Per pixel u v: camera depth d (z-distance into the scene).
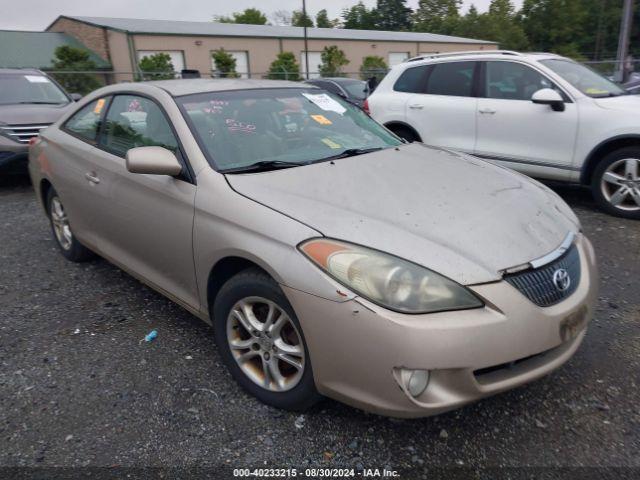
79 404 2.77
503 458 2.35
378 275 2.17
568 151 5.75
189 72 9.41
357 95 13.75
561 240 2.61
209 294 2.91
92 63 26.22
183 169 3.00
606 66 15.91
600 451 2.36
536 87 6.02
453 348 2.10
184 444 2.47
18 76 8.92
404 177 2.95
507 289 2.23
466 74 6.62
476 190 2.85
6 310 3.85
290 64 30.20
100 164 3.69
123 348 3.29
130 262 3.61
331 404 2.71
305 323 2.31
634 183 5.38
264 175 2.86
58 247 5.06
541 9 60.62
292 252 2.35
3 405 2.78
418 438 2.47
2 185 8.16
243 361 2.77
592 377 2.88
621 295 3.81
